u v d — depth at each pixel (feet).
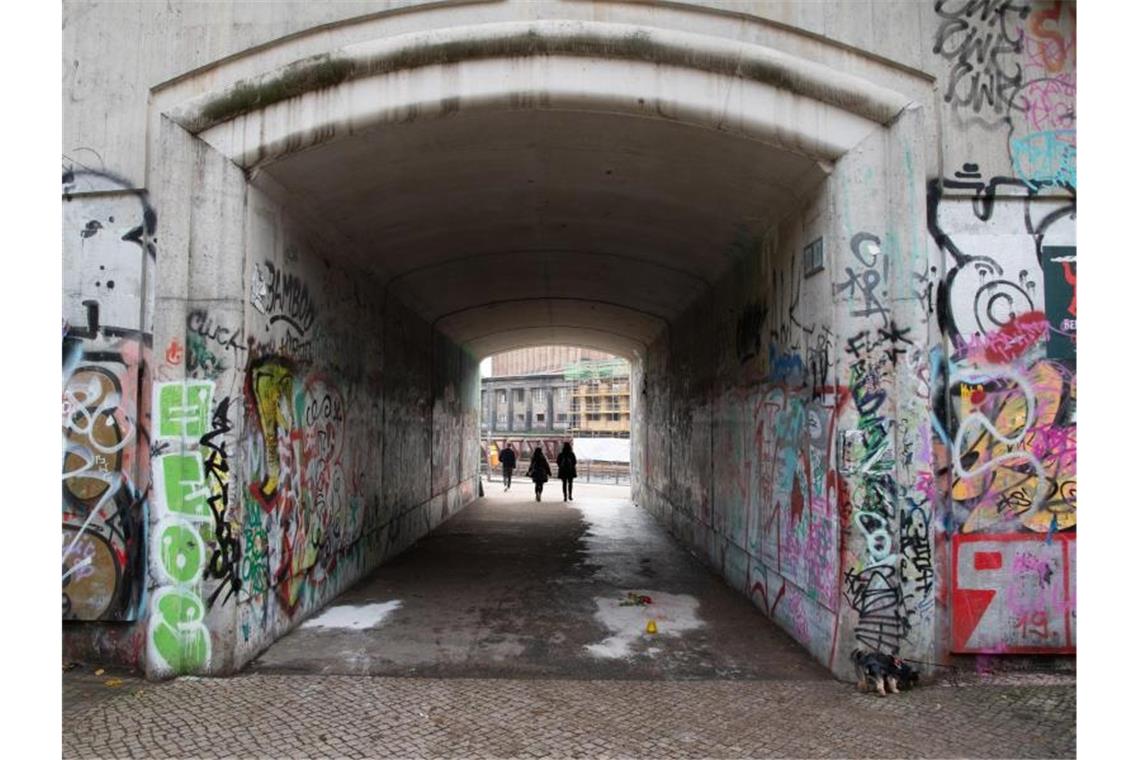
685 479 39.37
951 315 17.76
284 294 21.17
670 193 24.25
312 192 21.38
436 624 22.66
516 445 141.49
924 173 17.79
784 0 18.19
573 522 48.96
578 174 23.53
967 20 18.19
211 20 18.67
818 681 17.51
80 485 18.20
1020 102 18.01
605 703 16.02
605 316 49.83
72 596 18.07
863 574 17.34
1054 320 17.69
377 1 18.29
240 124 18.37
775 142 18.39
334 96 18.33
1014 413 17.60
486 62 18.19
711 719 15.12
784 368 22.18
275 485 20.51
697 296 35.45
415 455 40.11
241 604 18.30
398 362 35.96
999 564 17.46
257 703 15.84
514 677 17.90
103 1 18.97
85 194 18.61
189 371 17.84
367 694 16.48
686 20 18.28
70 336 18.39
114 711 15.33
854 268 17.93
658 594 27.12
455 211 26.96
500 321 52.49
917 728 14.64
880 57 18.04
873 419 17.53
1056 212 17.83
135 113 18.69
